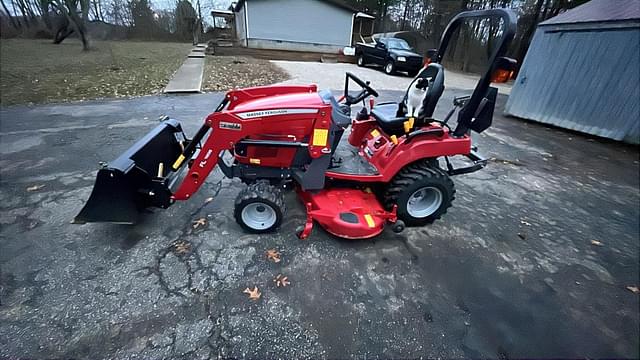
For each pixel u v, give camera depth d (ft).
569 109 21.52
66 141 14.42
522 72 24.27
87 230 8.52
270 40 59.21
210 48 52.60
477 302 7.06
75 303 6.42
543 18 53.62
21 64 33.40
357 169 8.90
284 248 8.25
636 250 9.30
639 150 18.49
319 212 8.29
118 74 30.45
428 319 6.55
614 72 18.89
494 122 23.45
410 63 40.81
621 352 6.18
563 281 7.89
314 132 7.73
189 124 17.53
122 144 14.30
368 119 10.55
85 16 46.16
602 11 19.52
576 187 13.17
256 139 7.97
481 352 5.97
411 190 8.77
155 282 7.01
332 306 6.69
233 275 7.31
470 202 11.35
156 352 5.58
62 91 23.47
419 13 82.38
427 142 8.54
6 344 5.58
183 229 8.76
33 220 8.82
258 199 7.98
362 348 5.87
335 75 38.37
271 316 6.37
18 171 11.51
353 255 8.18
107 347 5.63
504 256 8.63
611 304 7.29
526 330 6.48
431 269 7.93
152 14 87.35
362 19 73.26
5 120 17.01
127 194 7.68
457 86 38.14
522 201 11.70
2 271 7.09
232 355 5.61
